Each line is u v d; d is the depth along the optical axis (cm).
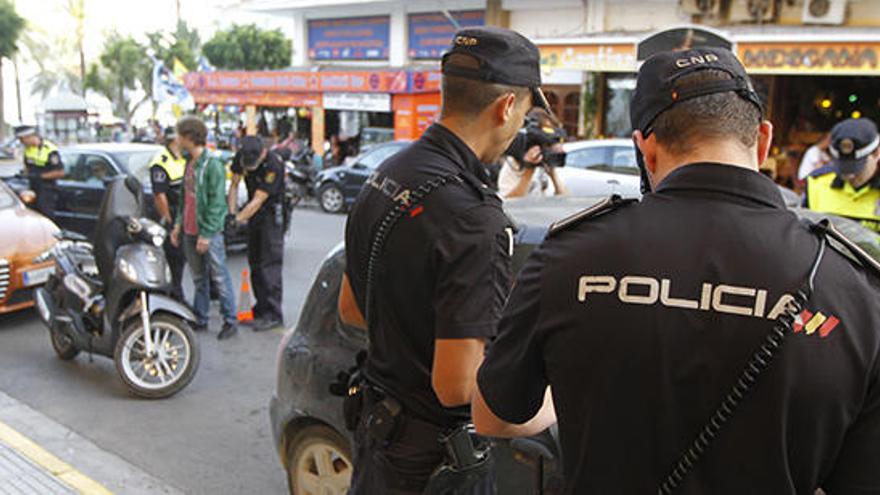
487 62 181
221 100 2322
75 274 535
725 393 109
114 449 417
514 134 193
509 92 184
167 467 399
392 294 187
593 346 116
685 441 112
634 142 138
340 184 1376
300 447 329
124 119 4344
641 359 112
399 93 1806
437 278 178
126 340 488
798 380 106
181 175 674
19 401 483
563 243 125
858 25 1328
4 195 706
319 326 321
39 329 643
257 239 629
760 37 1217
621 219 122
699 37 914
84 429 443
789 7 1393
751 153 123
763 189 119
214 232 591
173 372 496
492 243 176
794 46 1189
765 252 112
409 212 182
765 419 107
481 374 135
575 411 120
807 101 1433
